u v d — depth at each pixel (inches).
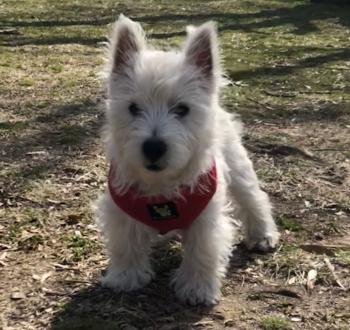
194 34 23.5
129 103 22.6
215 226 23.9
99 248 27.6
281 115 48.6
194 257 24.1
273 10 107.1
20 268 25.9
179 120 22.5
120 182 23.3
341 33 85.4
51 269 26.0
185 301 23.9
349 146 42.0
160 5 111.1
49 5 109.0
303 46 75.8
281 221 30.9
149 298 24.1
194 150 22.8
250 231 28.4
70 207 31.4
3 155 37.9
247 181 27.8
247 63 65.7
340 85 57.8
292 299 24.4
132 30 23.8
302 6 111.1
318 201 33.2
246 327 22.4
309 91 55.7
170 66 22.8
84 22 92.4
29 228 29.1
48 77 57.1
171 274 26.0
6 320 22.5
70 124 43.8
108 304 23.5
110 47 24.0
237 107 50.2
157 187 22.9
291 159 39.2
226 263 25.1
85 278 25.4
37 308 23.3
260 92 55.0
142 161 21.9
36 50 69.7
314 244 28.6
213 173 23.7
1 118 44.9
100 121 44.3
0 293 24.1
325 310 23.6
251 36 82.6
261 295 24.5
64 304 23.5
